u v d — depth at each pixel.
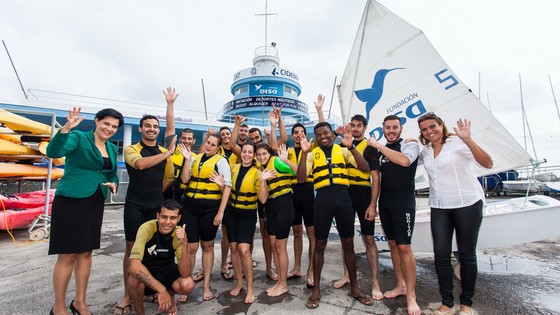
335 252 4.91
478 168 4.78
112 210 11.19
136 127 14.40
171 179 3.23
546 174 16.27
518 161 4.39
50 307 2.80
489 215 3.56
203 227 3.01
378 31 5.23
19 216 5.79
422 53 4.82
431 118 2.74
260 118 17.64
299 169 2.96
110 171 2.73
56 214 2.32
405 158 2.69
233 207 3.09
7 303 2.89
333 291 3.17
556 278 3.55
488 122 4.48
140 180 2.81
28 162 7.48
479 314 2.62
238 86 19.23
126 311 2.68
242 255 2.93
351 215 2.89
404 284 3.05
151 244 2.45
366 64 5.43
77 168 2.45
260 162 3.28
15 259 4.44
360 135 3.49
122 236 6.26
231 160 4.16
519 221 3.57
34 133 6.50
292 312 2.67
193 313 2.66
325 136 2.99
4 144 5.96
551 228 3.62
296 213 3.60
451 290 2.59
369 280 3.57
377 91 5.35
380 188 3.09
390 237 3.01
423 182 5.08
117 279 3.57
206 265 3.02
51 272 3.84
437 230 2.65
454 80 4.60
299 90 20.00
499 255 4.65
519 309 2.71
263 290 3.23
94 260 4.43
